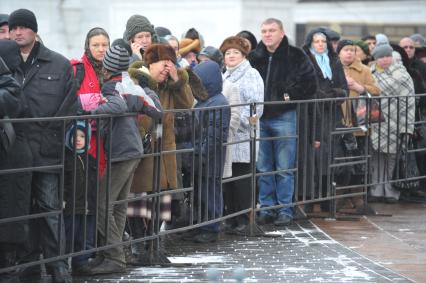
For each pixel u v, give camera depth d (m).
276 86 23.09
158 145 17.84
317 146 23.69
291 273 16.98
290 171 22.94
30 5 40.56
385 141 26.64
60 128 15.51
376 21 56.38
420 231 22.55
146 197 17.62
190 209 19.23
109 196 16.59
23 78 15.86
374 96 26.16
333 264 18.00
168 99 18.64
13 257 15.62
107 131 16.44
